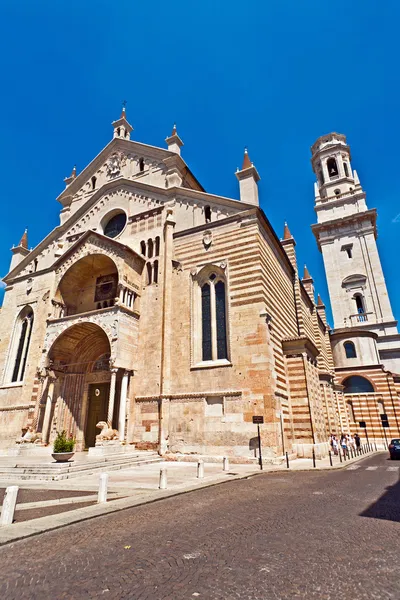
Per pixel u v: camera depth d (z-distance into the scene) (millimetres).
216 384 24391
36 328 34656
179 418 24906
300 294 38969
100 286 33031
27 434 27672
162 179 34000
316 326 47000
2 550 7301
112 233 35250
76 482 16500
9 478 18344
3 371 35219
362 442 46656
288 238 44625
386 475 18328
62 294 32625
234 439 22719
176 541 7730
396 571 5961
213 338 26141
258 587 5422
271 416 22094
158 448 24688
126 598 5137
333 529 8500
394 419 46312
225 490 14055
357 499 12055
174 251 30016
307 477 17844
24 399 32219
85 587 5535
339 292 61219
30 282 37750
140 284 30375
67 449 20094
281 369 26656
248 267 26047
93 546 7469
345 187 69000
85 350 31984
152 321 28609
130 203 34625
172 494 12820
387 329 56000
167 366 26391
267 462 21328
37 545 7582
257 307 24719
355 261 61688
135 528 8773
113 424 28469
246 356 23969
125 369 26828
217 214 29266
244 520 9438
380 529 8438
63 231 38719
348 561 6438
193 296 27812
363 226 62812
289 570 6070
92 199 37469
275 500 12031
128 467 21484
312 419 26656
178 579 5766
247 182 29062
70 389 30953
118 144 38656
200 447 23562
